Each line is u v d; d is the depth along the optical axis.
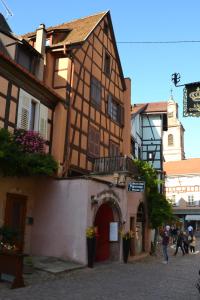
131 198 18.30
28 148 13.03
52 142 15.76
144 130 30.91
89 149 18.00
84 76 18.03
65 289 9.34
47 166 13.42
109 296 8.77
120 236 16.52
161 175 26.91
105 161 18.06
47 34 18.31
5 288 9.12
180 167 55.72
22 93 14.02
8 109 13.25
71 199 14.27
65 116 16.14
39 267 11.85
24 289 9.08
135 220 18.77
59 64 16.95
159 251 23.23
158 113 30.55
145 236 20.73
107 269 13.57
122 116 22.45
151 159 30.12
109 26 21.36
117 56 22.22
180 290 9.90
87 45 18.53
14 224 13.75
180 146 77.69
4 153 11.79
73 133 16.70
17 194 13.93
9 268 9.53
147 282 11.02
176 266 15.83
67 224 14.09
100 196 14.91
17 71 13.51
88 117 18.19
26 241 14.28
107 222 16.75
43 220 14.55
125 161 17.53
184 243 23.02
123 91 23.14
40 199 14.82
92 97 18.73
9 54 14.88
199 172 53.50
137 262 16.69
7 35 15.16
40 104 15.10
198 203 52.75
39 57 16.38
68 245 13.86
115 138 21.31
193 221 52.97
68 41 17.94
